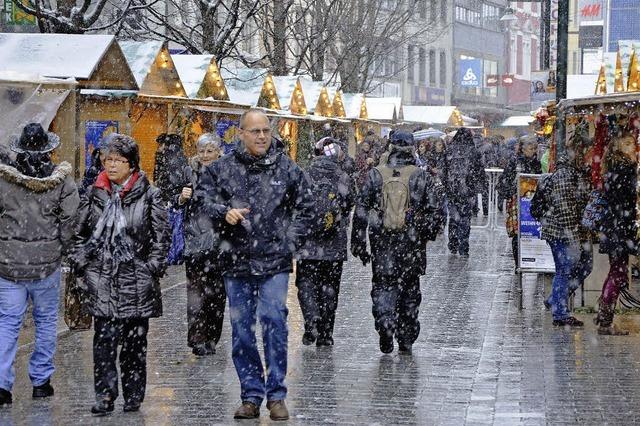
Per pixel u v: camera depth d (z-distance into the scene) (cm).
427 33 13700
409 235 2048
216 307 2067
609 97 2370
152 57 3831
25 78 2850
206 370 1933
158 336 2303
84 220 1605
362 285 3191
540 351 2117
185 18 5412
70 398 1708
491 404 1655
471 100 15738
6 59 3212
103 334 1591
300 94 5838
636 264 3111
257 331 2334
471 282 3288
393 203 2031
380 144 5706
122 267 1584
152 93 3978
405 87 13550
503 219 6216
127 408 1612
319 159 2153
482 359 2034
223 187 1569
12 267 1653
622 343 2208
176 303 2820
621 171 2281
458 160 4097
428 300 2877
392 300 2070
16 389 1780
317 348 2161
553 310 2439
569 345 2183
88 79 3234
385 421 1547
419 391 1752
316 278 2178
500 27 17250
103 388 1594
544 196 2423
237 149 1580
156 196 1611
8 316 1662
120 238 1584
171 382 1827
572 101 2412
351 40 7394
